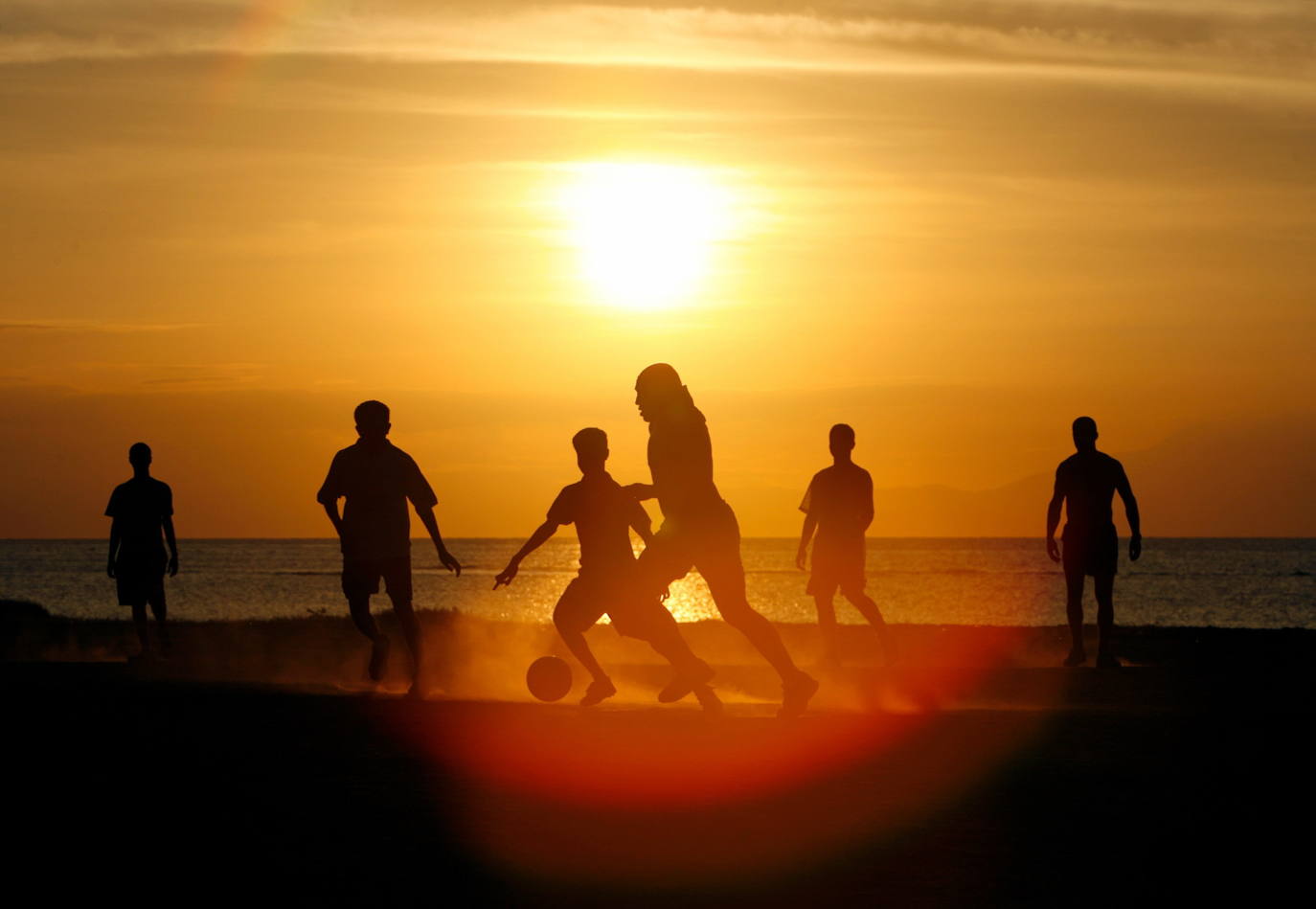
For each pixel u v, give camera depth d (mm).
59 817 17891
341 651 46906
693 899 14172
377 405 32312
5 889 14477
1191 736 24828
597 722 26562
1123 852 16141
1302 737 24750
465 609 120500
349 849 16234
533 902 14055
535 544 29250
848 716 27672
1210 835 16938
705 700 28094
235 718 26828
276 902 14008
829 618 40500
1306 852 16109
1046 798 19188
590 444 29281
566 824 17562
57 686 33375
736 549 27516
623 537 29125
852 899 14148
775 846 16422
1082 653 40656
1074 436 40500
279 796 19203
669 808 18484
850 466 40594
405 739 24141
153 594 41875
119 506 41812
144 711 28000
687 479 27375
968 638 55781
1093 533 39938
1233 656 45500
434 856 15883
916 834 17000
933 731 25359
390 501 32125
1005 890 14508
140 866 15430
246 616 101500
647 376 27641
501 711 28422
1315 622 107438
